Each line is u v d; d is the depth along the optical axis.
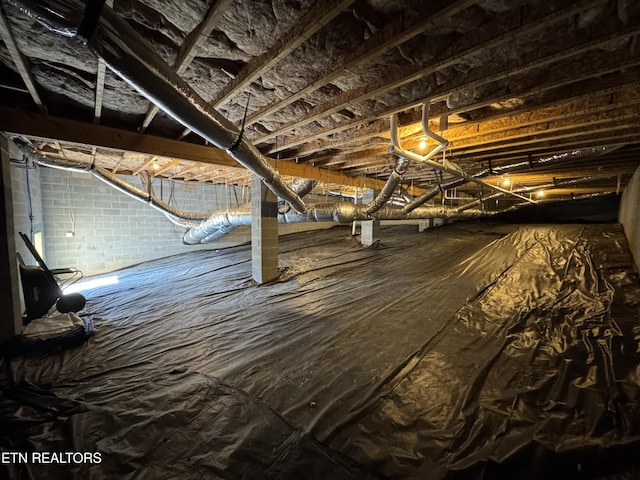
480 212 7.59
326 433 1.46
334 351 2.32
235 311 3.34
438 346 2.32
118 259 5.72
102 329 2.91
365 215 4.80
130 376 2.05
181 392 1.83
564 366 1.94
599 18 1.28
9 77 1.97
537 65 1.54
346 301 3.48
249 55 1.68
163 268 5.62
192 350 2.45
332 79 1.80
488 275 4.02
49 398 1.78
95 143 2.64
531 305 2.98
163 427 1.53
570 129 2.69
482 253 5.09
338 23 1.40
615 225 5.49
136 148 2.86
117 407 1.69
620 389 1.68
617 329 2.34
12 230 2.50
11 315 2.38
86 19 0.92
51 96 2.28
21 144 2.87
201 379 1.98
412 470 1.25
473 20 1.34
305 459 1.32
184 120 1.48
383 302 3.37
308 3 1.28
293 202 3.34
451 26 1.39
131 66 1.11
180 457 1.35
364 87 1.98
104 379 2.01
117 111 2.57
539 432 1.41
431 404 1.65
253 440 1.43
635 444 1.30
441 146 2.35
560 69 1.72
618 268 3.57
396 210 5.27
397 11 1.31
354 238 7.37
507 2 1.22
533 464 1.25
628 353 2.02
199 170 5.39
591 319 2.55
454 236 6.80
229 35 1.50
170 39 1.55
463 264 4.66
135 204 5.93
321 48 1.58
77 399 1.77
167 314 3.31
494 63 1.66
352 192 8.73
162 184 6.32
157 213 6.28
